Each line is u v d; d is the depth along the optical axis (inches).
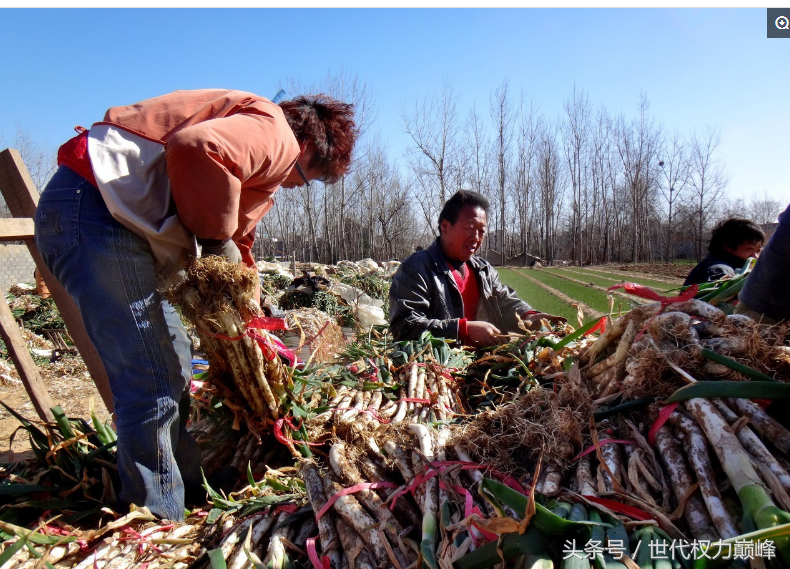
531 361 105.7
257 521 70.1
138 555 67.5
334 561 60.0
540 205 2310.5
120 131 77.3
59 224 74.6
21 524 79.1
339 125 102.9
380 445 74.5
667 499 55.4
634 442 63.3
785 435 55.8
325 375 111.1
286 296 444.5
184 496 83.7
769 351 63.1
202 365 123.6
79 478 85.3
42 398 124.8
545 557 47.6
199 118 80.4
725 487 53.9
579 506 53.9
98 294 74.6
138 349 75.9
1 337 122.4
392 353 123.9
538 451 65.6
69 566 67.6
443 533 55.9
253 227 98.5
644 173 2071.9
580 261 1907.0
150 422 76.4
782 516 45.6
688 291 71.4
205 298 78.0
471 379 116.3
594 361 80.3
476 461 67.3
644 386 66.6
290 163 87.4
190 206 74.2
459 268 154.9
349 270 787.4
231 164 73.7
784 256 66.9
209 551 62.2
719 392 59.5
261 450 98.1
